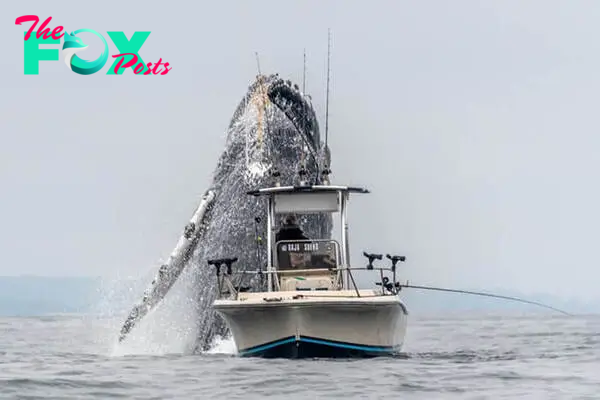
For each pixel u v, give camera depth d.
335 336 77.38
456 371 73.31
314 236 95.50
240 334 79.50
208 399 61.19
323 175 87.44
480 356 87.25
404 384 66.25
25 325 191.12
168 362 82.69
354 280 83.00
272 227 85.75
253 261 101.25
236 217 102.69
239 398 61.38
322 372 71.25
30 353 98.19
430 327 168.62
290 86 107.38
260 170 103.38
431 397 61.34
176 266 101.38
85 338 125.06
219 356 89.06
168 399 61.56
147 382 68.81
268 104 106.31
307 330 76.81
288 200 85.94
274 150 104.50
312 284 84.94
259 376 69.75
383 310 77.00
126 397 62.56
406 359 81.25
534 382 68.12
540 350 98.00
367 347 78.69
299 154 105.06
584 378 70.25
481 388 65.12
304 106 107.62
